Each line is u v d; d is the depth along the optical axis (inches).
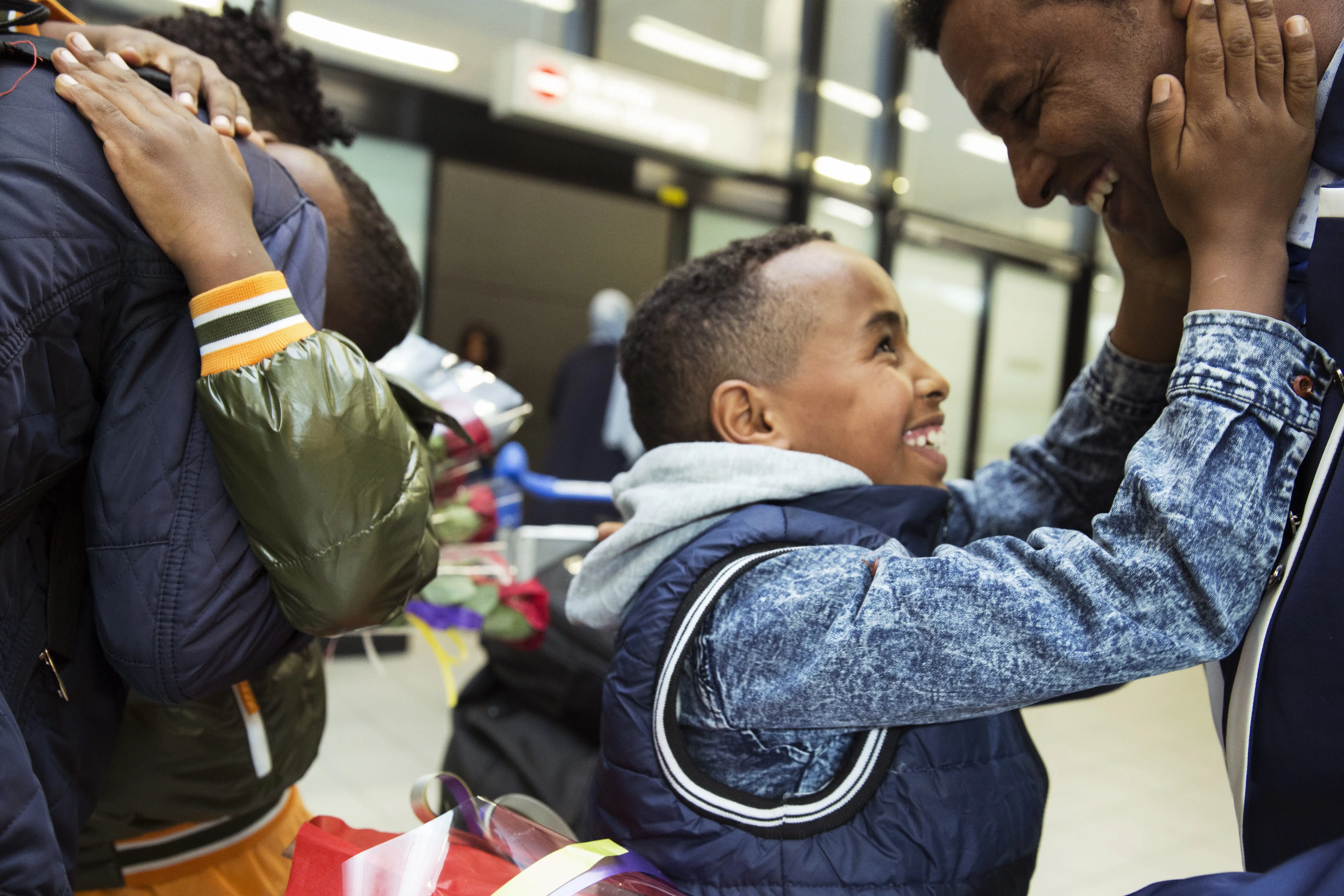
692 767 25.0
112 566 23.3
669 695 25.1
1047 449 34.6
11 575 23.0
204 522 23.3
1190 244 24.0
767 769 26.1
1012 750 28.3
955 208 240.8
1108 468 32.8
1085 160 27.2
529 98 171.3
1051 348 269.0
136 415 23.1
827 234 33.1
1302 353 22.2
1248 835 23.9
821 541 26.7
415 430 31.8
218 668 24.2
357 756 99.4
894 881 24.6
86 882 34.2
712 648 25.1
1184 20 23.4
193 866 36.3
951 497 32.2
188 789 34.5
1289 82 22.5
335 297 32.1
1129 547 22.2
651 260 386.6
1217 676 25.9
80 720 25.9
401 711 114.8
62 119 21.9
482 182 335.9
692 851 24.6
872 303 30.4
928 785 25.7
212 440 22.9
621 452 160.6
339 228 32.0
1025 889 27.8
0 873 20.0
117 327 23.1
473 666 133.9
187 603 23.1
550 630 61.6
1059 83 25.2
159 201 22.2
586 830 30.5
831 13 218.4
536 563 64.7
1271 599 22.6
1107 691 28.6
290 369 22.7
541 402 360.2
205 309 22.5
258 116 34.6
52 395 21.8
